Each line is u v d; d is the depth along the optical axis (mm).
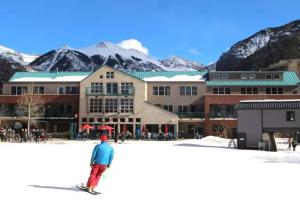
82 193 15289
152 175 21719
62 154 35719
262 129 53312
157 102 90750
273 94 89500
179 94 90875
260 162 31312
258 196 15562
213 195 15641
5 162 26984
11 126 86438
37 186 16688
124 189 16656
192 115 88750
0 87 139625
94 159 15766
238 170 24984
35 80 93688
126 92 86875
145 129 82500
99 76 87875
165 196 15219
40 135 67000
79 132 80688
